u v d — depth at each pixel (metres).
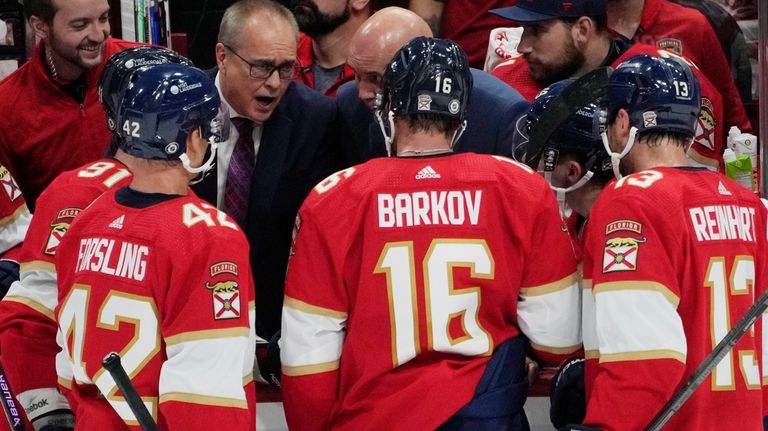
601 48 14.90
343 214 10.47
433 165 10.49
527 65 15.66
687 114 10.51
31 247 11.46
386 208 10.38
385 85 10.91
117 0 18.80
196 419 9.55
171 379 9.62
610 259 9.96
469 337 10.41
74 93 16.22
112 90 11.29
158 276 9.80
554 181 11.71
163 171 10.21
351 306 10.62
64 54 15.59
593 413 9.90
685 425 10.20
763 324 10.79
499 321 10.58
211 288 9.72
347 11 17.67
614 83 10.62
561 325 10.64
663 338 9.72
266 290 14.45
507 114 13.25
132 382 9.88
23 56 18.89
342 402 10.68
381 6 19.00
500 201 10.38
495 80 13.77
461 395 10.30
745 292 10.31
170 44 20.59
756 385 10.51
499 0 19.28
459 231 10.31
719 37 18.81
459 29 19.53
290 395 10.80
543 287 10.57
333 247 10.46
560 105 11.48
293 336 10.66
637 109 10.48
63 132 16.23
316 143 14.34
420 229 10.32
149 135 10.04
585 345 10.48
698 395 10.16
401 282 10.30
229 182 14.11
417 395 10.27
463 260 10.29
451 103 10.59
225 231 9.93
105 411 10.18
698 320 10.07
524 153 12.23
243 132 14.10
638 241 9.91
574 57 14.84
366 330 10.43
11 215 15.01
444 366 10.34
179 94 10.06
